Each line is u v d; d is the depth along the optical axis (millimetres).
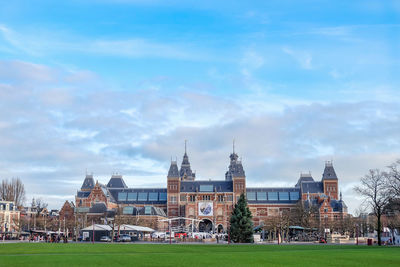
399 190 102062
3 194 194250
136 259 46688
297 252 61469
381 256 52875
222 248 77688
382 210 105312
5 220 182500
